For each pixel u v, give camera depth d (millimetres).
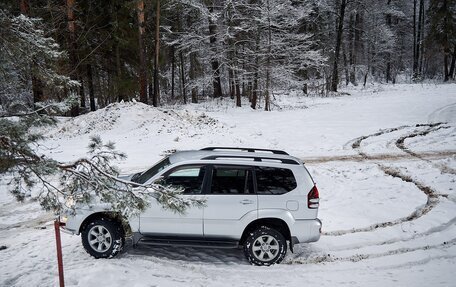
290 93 40500
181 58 36312
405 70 65875
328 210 9742
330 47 43625
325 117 24281
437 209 9508
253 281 6145
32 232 8492
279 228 6887
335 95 39062
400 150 16203
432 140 17641
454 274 6270
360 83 52906
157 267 6539
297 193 6723
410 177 12469
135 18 27328
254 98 30000
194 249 7434
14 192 4742
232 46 29406
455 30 46594
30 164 4570
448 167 13398
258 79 29312
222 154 7125
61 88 5543
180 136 18922
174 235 6742
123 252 7176
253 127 22047
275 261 6695
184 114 22656
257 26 28484
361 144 17641
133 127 20844
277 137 19469
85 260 6789
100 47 26891
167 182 6762
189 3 28656
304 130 20938
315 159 15266
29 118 4680
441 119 21906
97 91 31734
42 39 5066
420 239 7883
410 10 65812
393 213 9391
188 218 6660
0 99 5301
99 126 21203
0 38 4836
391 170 13359
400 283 6004
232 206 6645
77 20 24547
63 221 6891
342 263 6844
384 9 53406
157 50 26812
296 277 6297
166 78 39156
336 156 15695
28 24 4973
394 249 7410
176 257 7059
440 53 53969
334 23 49219
